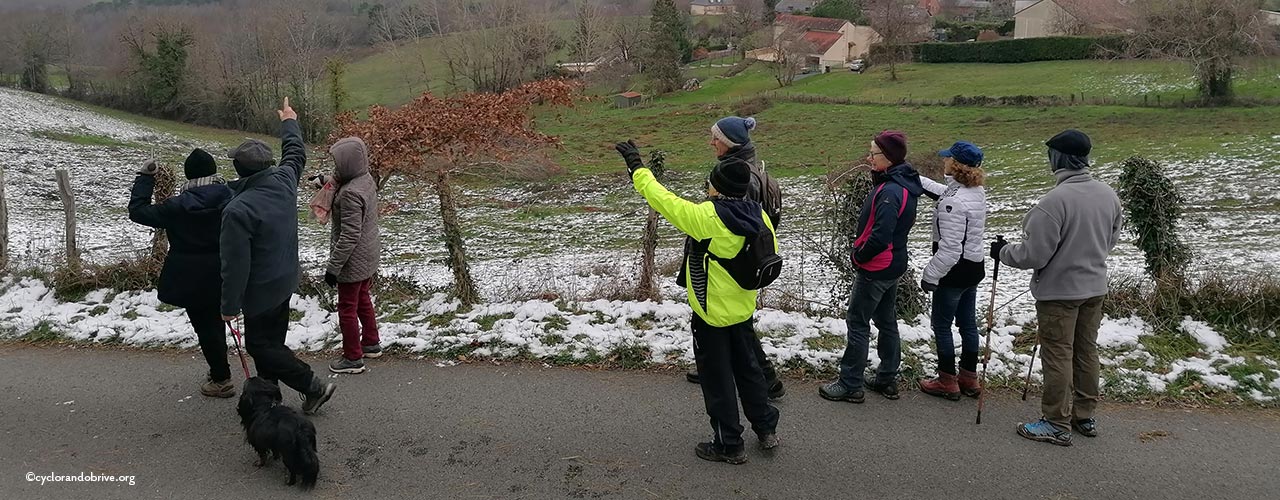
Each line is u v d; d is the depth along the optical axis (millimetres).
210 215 4836
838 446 4629
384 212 9680
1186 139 29719
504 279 8930
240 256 4438
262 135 54062
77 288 7473
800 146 36688
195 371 5723
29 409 5086
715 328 4336
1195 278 6777
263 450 4258
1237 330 6191
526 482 4266
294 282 4809
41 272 7773
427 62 67375
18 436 4727
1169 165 24188
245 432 4438
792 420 4957
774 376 5219
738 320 4305
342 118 8484
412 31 64312
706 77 69812
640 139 42531
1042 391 5047
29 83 59781
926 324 6668
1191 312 6398
